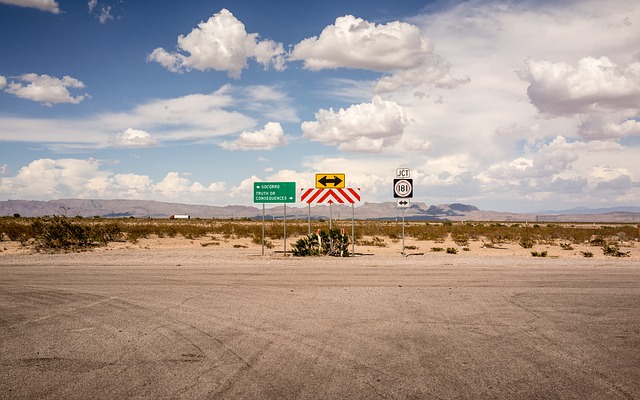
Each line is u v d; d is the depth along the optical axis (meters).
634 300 11.76
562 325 9.28
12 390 5.99
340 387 6.06
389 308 10.77
